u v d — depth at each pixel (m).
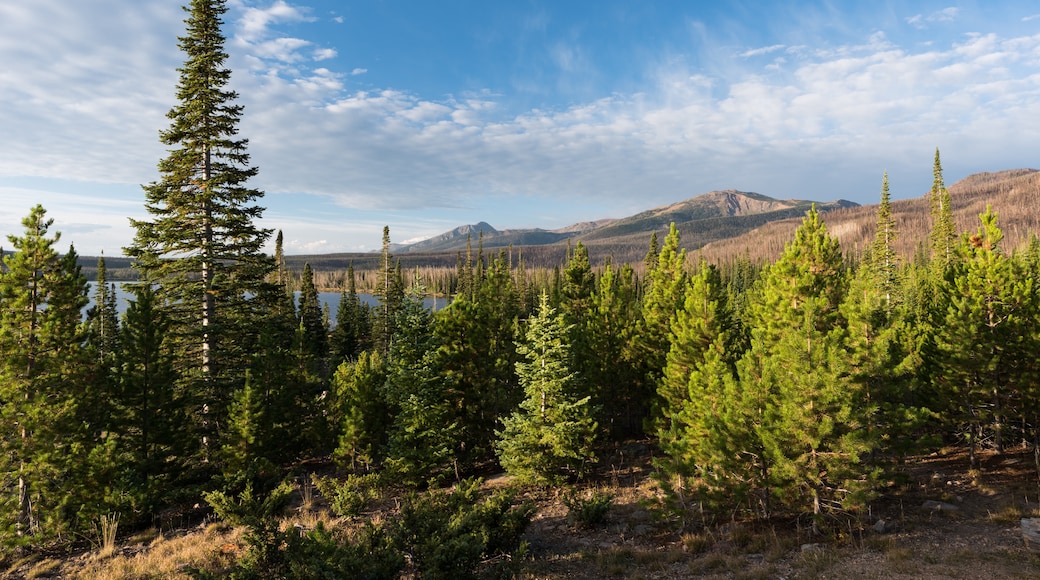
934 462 21.86
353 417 26.05
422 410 22.56
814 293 22.83
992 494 16.69
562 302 50.94
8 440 18.39
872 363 15.93
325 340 73.50
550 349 21.53
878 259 45.06
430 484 22.38
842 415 13.29
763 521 16.16
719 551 14.26
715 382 19.16
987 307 21.00
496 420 27.61
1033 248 61.44
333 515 19.69
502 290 69.62
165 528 19.67
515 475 22.02
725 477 15.27
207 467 24.16
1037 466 18.42
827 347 14.49
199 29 26.20
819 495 14.38
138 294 22.84
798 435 13.70
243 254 26.34
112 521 18.11
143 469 20.97
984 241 21.89
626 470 24.77
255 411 23.14
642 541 15.83
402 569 11.86
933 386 21.69
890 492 17.66
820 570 12.06
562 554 15.31
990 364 19.53
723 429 15.66
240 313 27.52
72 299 20.22
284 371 28.02
